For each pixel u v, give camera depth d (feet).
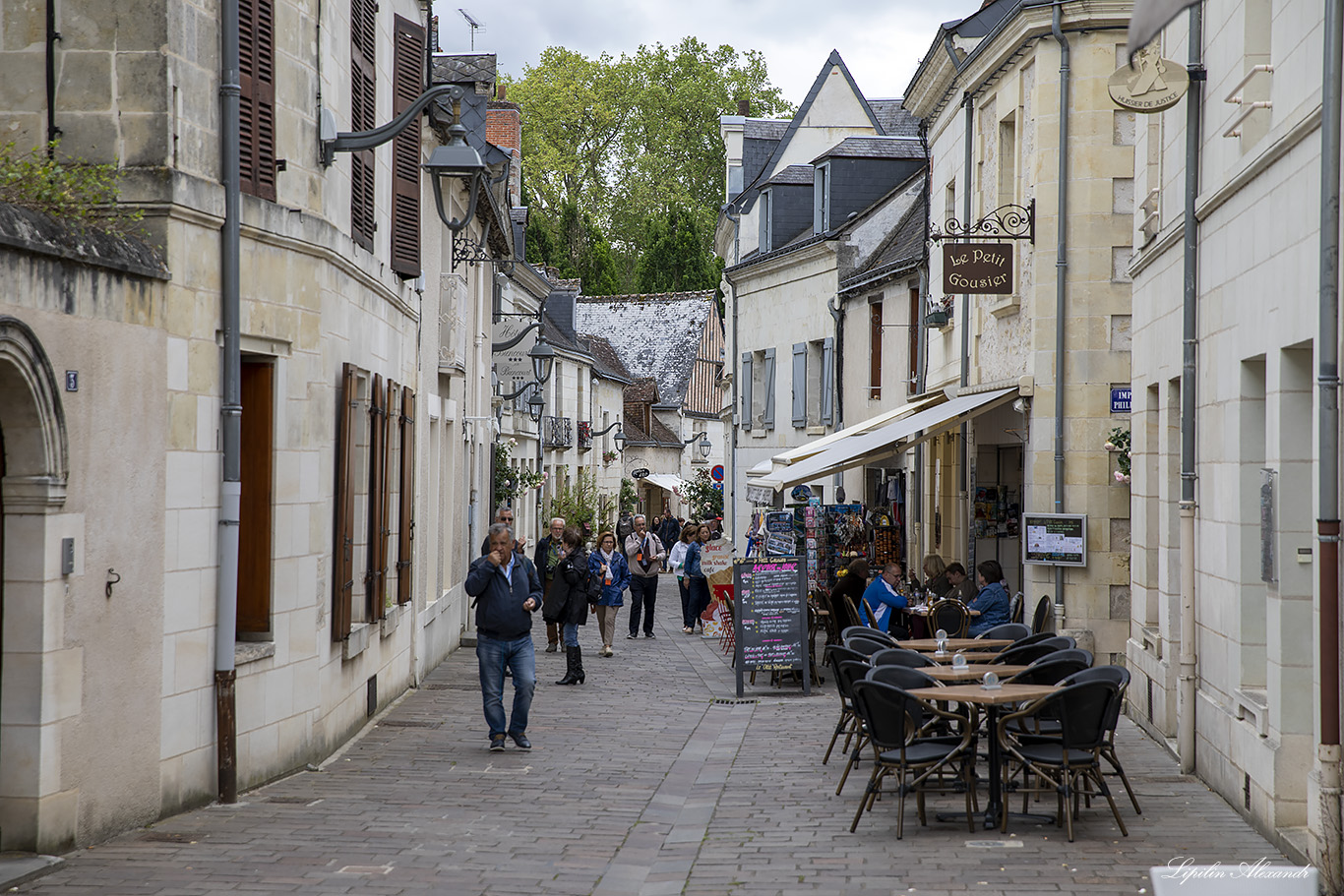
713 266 215.31
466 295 72.90
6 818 24.09
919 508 76.02
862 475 90.89
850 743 38.99
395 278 46.75
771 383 109.60
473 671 59.41
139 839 26.48
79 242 24.82
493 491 91.97
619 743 40.47
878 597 52.47
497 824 29.01
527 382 93.04
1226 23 31.96
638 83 218.18
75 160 27.91
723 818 30.14
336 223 37.09
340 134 34.94
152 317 27.63
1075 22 49.80
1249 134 29.66
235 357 30.40
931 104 69.56
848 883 24.30
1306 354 26.66
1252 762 28.43
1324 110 23.70
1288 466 26.68
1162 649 38.63
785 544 67.72
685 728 43.73
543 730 42.73
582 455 159.12
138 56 28.19
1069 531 49.96
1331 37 23.52
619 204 215.51
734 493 117.60
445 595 65.31
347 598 37.73
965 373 60.90
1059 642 35.40
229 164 30.19
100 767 26.05
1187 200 34.60
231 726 30.42
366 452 40.86
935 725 32.81
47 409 23.91
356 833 27.63
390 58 46.83
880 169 99.91
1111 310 50.26
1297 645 26.53
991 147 58.54
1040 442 51.03
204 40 29.63
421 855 26.00
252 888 23.16
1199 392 34.04
